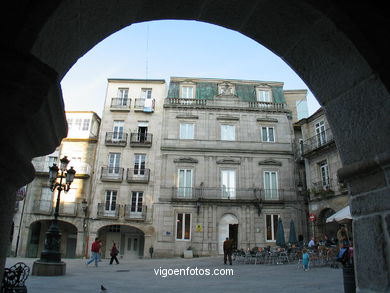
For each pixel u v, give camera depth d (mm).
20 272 6383
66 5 2148
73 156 30031
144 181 28328
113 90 31547
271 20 3002
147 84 31766
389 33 2627
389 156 2467
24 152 2281
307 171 26703
